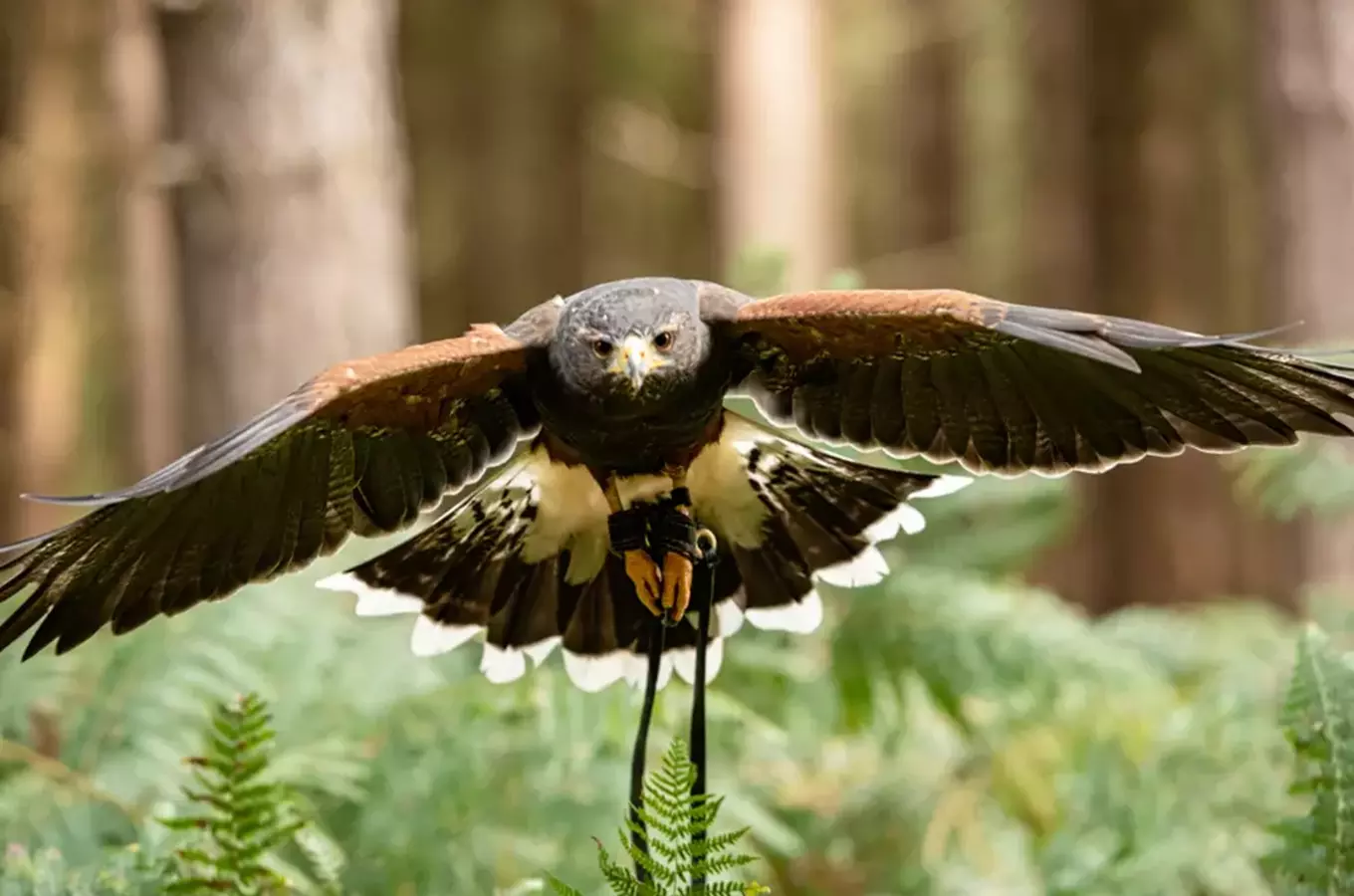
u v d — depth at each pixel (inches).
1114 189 877.8
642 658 293.4
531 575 293.1
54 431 883.4
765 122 800.3
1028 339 228.7
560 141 1330.0
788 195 802.8
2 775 343.9
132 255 908.0
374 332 519.5
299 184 503.5
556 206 1323.8
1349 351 236.4
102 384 900.6
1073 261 883.4
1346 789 271.4
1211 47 857.5
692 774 221.8
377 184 522.0
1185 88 860.0
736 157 800.3
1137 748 424.8
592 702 365.1
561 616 293.4
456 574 291.7
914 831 434.3
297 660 371.9
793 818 429.4
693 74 1274.6
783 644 414.6
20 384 888.9
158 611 253.6
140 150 838.5
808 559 294.2
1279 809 383.2
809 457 289.4
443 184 1327.5
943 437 278.2
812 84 820.6
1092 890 370.3
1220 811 383.6
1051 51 892.6
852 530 293.3
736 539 294.5
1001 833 436.5
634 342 265.7
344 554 417.4
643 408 271.0
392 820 348.8
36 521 852.0
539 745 363.9
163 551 252.7
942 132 1272.1
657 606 266.4
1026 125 928.3
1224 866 368.5
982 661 398.3
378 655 388.8
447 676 400.2
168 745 340.2
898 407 279.1
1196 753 401.1
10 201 901.8
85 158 903.1
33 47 904.3
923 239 1277.1
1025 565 452.8
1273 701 439.8
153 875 283.0
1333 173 729.0
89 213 905.5
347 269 511.2
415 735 366.0
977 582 418.3
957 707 402.3
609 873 223.3
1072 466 271.4
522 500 289.9
